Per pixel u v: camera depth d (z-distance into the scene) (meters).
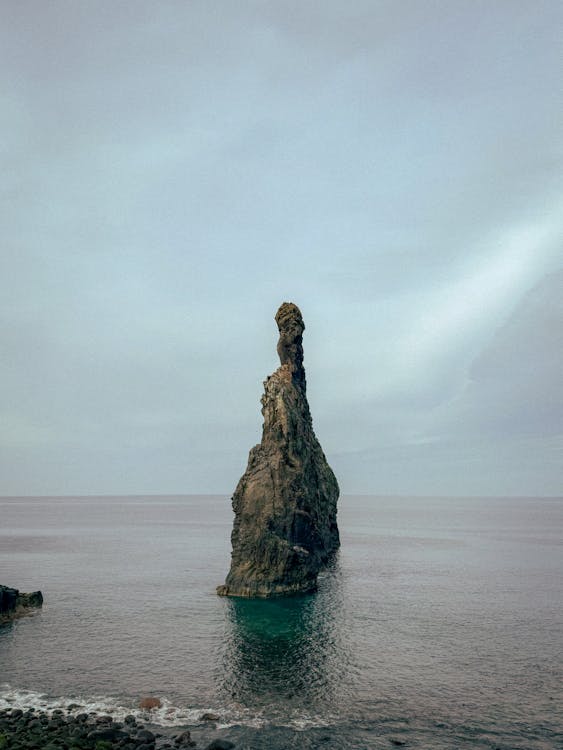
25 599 80.56
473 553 145.50
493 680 51.50
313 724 42.44
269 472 93.88
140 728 41.41
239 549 91.00
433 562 127.88
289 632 67.12
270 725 42.28
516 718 43.56
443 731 41.28
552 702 46.66
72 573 112.12
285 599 85.38
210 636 65.44
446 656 58.25
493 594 90.25
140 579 104.50
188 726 42.12
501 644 62.41
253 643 62.69
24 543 170.88
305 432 120.56
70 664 55.88
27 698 47.59
